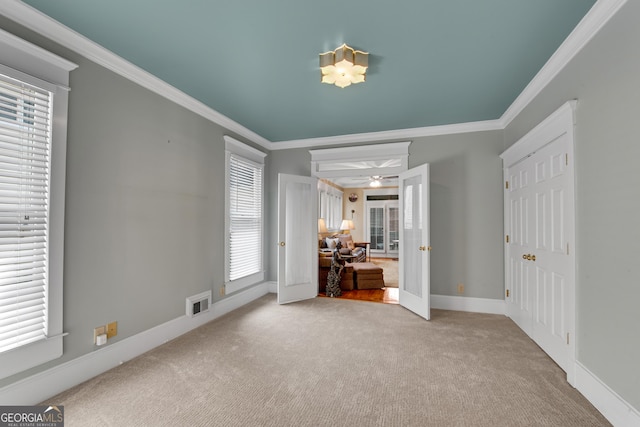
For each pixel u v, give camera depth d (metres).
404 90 2.90
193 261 3.21
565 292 2.25
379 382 2.12
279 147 4.78
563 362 2.28
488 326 3.26
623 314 1.64
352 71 2.36
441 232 3.96
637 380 1.54
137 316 2.55
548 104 2.52
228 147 3.80
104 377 2.17
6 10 1.72
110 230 2.32
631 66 1.58
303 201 4.53
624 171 1.63
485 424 1.68
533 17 1.84
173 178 2.95
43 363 1.89
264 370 2.29
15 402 1.76
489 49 2.20
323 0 1.69
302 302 4.24
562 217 2.29
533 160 2.84
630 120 1.59
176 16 1.85
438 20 1.87
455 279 3.91
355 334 3.02
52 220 1.91
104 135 2.28
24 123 1.81
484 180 3.81
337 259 5.05
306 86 2.82
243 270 4.14
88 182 2.17
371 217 10.38
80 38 2.04
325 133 4.31
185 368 2.31
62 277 1.98
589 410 1.81
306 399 1.91
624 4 1.62
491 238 3.78
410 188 3.97
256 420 1.71
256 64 2.43
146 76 2.57
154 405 1.84
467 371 2.28
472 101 3.16
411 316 3.61
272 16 1.84
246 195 4.26
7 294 1.73
